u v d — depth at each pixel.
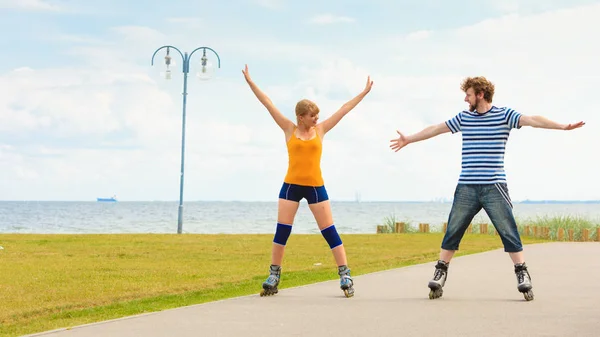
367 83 8.70
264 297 8.09
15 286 9.67
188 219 78.44
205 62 27.69
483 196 8.07
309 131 8.41
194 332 5.88
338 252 8.24
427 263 12.74
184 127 27.70
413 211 155.12
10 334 6.14
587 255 14.67
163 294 8.88
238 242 19.62
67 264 12.99
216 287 9.66
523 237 27.28
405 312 6.94
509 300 7.81
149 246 17.84
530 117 7.94
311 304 7.52
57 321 6.91
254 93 8.62
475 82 8.19
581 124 7.67
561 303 7.53
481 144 8.17
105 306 7.91
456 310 7.04
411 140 8.52
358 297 8.08
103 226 56.47
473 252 16.72
